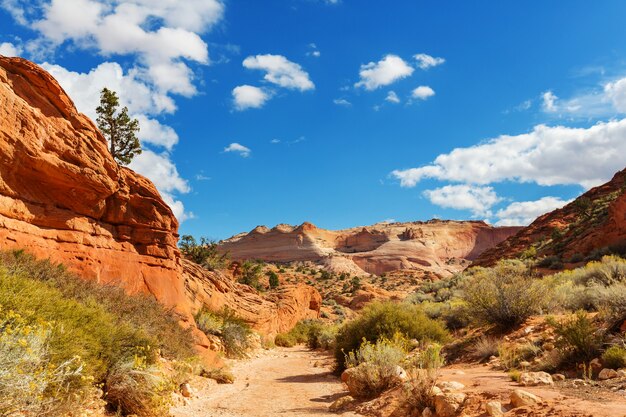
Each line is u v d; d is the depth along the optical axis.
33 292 7.91
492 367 12.12
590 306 15.75
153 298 18.73
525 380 8.60
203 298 28.97
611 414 5.66
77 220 17.08
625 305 11.16
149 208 21.20
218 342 22.89
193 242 41.34
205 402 11.23
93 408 7.57
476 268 54.56
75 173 16.34
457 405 7.48
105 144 18.34
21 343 5.02
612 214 49.09
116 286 16.56
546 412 6.23
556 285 20.22
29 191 15.27
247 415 9.74
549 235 76.19
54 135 15.71
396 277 141.75
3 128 13.74
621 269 20.11
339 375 17.20
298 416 9.61
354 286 113.19
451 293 35.88
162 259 21.31
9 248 13.55
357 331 17.72
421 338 17.56
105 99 27.86
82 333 7.86
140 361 8.73
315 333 35.81
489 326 16.83
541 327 14.05
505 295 16.08
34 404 5.32
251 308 38.97
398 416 8.45
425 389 8.34
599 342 9.82
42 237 15.42
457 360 14.50
